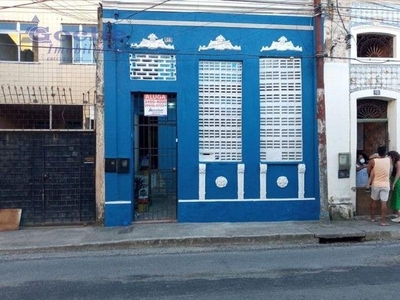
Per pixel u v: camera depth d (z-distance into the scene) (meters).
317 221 9.91
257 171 10.02
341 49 10.20
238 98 10.14
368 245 8.18
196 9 9.85
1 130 9.45
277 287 5.49
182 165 9.84
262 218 10.00
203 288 5.50
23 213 9.49
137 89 9.73
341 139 10.16
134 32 9.73
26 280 5.98
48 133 9.59
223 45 9.95
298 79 10.27
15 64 15.39
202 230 8.98
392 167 9.90
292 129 10.23
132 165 9.73
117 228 9.28
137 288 5.54
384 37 10.70
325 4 10.11
